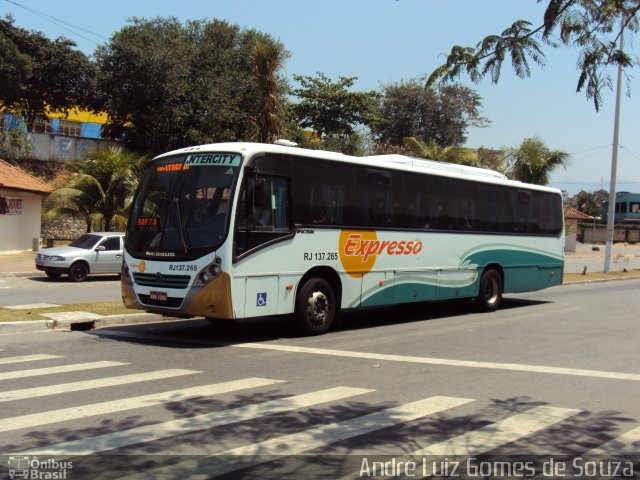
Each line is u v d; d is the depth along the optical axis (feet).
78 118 172.04
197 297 32.32
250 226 33.32
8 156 113.09
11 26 126.11
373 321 45.62
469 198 49.70
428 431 18.74
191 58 122.62
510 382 25.62
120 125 126.62
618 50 17.13
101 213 93.35
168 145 122.52
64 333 37.11
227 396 22.35
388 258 42.16
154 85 116.37
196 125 122.52
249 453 16.47
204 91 121.70
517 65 18.25
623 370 28.43
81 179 92.12
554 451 17.20
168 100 117.29
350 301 39.52
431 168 47.19
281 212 35.24
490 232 51.78
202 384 24.17
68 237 117.19
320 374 26.53
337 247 38.40
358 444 17.40
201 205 33.53
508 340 36.96
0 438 17.26
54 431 17.92
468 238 49.42
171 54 116.57
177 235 33.50
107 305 45.68
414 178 44.57
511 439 18.13
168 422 18.98
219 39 131.85
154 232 34.60
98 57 119.44
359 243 39.93
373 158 43.01
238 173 33.04
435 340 36.65
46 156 119.44
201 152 34.81
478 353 32.45
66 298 53.67
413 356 31.24
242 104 127.24
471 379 26.09
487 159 132.16
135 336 36.42
